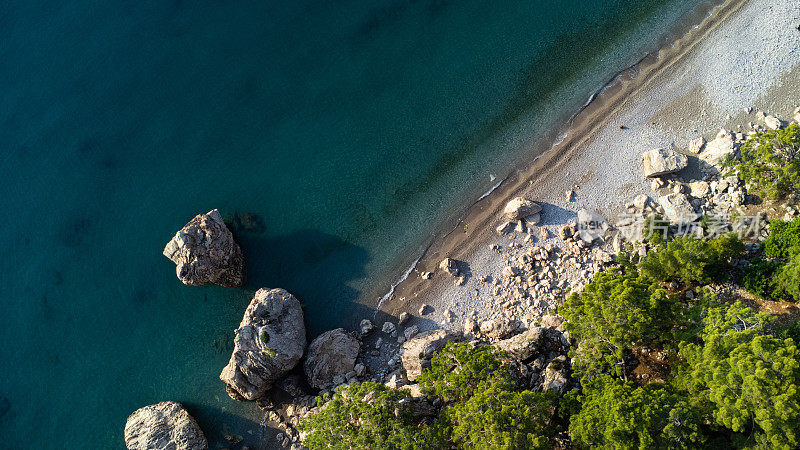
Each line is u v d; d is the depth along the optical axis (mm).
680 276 41344
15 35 59906
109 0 59344
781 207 42500
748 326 34281
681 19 49719
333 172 51219
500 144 49562
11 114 57688
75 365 50375
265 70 54688
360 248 49156
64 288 52188
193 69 55812
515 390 38469
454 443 36719
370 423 36375
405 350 44375
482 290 45906
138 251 51781
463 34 52719
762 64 47219
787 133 40406
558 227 45875
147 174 53688
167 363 49062
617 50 50000
